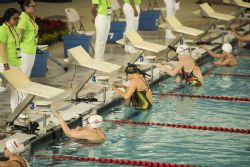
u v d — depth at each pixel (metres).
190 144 18.36
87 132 18.31
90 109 21.22
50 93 18.28
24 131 18.19
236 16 39.69
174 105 22.80
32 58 20.42
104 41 27.83
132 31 27.17
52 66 28.16
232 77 27.52
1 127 18.61
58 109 21.03
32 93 18.14
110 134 19.22
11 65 19.08
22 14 19.97
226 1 39.97
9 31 18.80
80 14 43.81
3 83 18.34
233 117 21.22
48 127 18.39
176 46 33.06
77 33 32.16
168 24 30.50
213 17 34.66
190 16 45.09
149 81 25.70
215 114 21.61
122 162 16.84
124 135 19.12
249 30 39.75
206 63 30.62
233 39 36.28
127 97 21.81
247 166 16.66
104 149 17.81
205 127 20.00
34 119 19.69
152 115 21.42
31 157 16.98
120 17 38.91
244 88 25.41
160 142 18.50
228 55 29.92
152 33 37.94
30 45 20.20
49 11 44.91
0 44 18.62
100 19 27.23
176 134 19.30
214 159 17.12
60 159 16.92
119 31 33.78
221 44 34.62
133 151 17.67
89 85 24.67
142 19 39.12
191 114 21.56
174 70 25.80
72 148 17.80
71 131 18.41
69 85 24.58
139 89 21.97
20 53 19.28
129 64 22.23
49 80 25.38
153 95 24.28
